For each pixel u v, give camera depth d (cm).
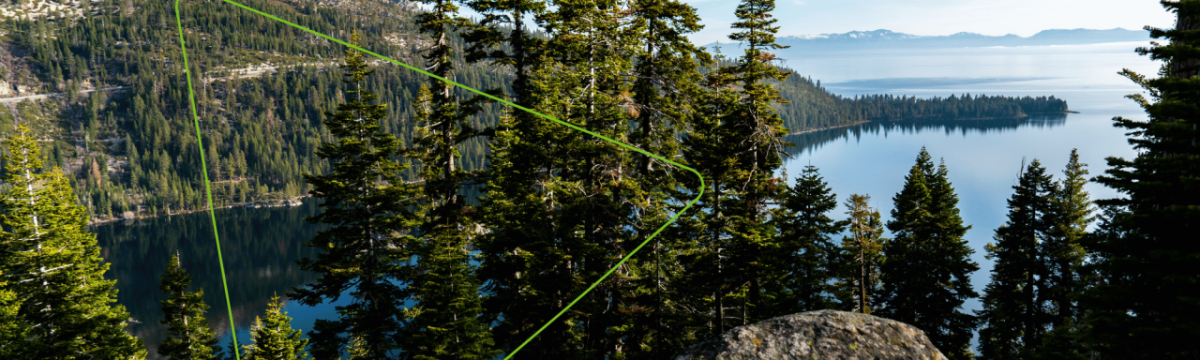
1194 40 1205
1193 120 1244
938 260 3534
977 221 17800
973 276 11369
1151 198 1352
